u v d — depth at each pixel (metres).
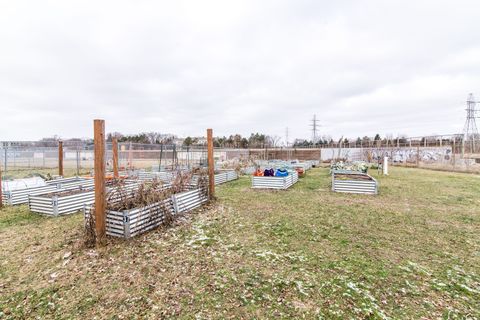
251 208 6.52
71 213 6.22
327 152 28.50
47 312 2.41
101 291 2.76
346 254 3.68
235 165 16.80
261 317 2.31
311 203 7.10
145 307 2.47
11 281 2.98
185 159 20.80
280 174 10.73
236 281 2.94
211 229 4.84
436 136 19.39
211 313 2.37
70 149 19.81
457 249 3.85
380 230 4.75
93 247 3.97
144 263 3.41
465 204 6.90
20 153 18.03
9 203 7.02
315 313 2.36
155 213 4.89
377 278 2.98
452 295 2.63
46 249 3.91
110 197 4.73
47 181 9.03
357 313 2.34
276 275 3.07
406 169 18.30
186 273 3.14
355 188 8.73
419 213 5.97
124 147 20.22
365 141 30.78
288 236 4.45
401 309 2.40
